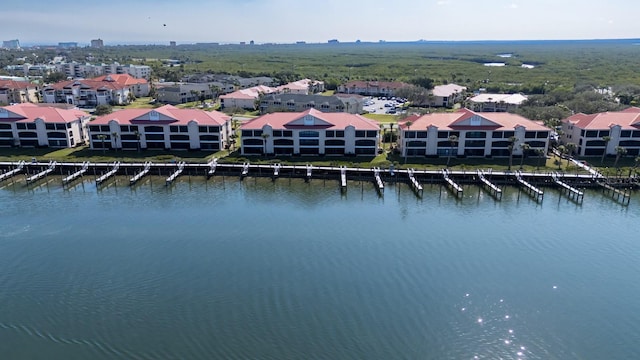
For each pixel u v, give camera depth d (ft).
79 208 322.96
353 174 389.60
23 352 177.88
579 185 370.32
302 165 400.88
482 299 214.28
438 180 381.40
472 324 197.16
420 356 178.70
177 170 396.78
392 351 180.55
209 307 205.67
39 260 246.68
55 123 452.35
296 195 350.64
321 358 175.73
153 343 183.21
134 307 205.57
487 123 424.05
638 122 424.05
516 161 416.46
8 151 444.55
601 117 433.89
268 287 221.46
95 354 177.27
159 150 448.65
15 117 453.58
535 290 222.69
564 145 440.86
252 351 179.01
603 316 203.92
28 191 357.82
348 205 330.34
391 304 209.26
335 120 436.76
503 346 184.96
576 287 225.97
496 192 353.10
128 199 341.21
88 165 398.01
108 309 204.13
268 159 421.59
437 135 424.05
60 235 277.64
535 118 543.39
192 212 315.37
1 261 245.24
